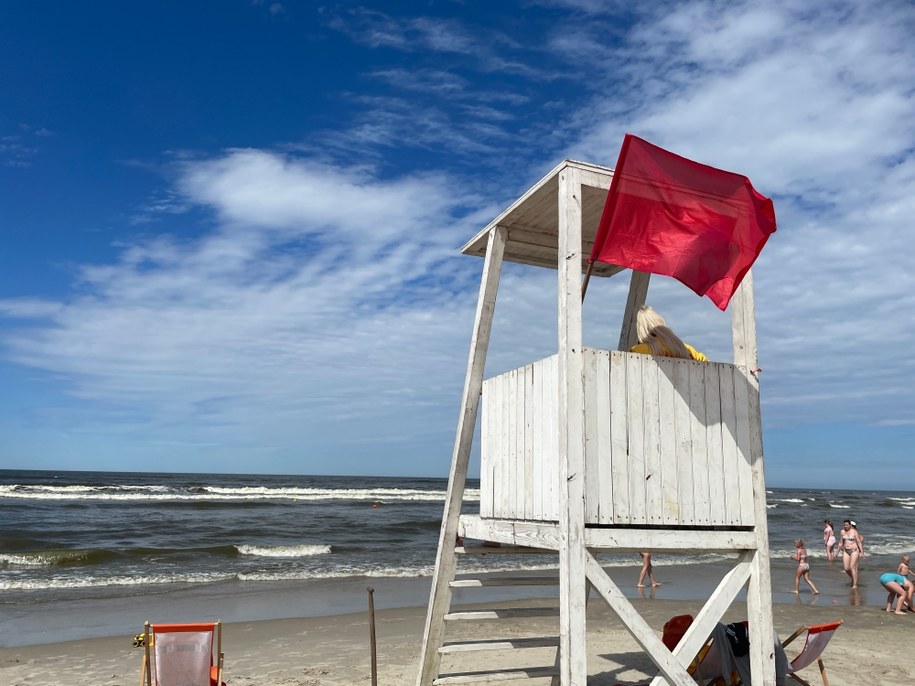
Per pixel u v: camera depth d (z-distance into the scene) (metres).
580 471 4.77
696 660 6.48
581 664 4.54
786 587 19.06
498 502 6.02
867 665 9.32
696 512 5.17
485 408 6.42
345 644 11.25
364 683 8.73
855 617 14.09
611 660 9.20
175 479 122.75
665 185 5.02
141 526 34.34
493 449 6.20
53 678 9.50
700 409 5.34
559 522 4.79
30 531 31.22
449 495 6.64
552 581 6.62
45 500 49.97
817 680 8.43
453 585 6.50
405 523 38.97
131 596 16.91
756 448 5.49
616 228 5.02
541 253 7.18
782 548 31.53
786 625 13.00
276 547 26.91
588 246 7.16
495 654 9.35
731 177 5.08
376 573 21.05
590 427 4.89
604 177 5.32
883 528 47.06
